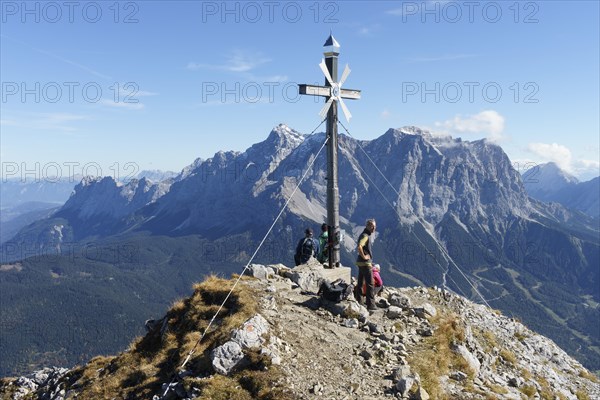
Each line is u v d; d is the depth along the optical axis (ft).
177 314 70.33
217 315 65.62
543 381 76.74
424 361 58.29
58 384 73.36
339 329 64.39
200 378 51.49
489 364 71.36
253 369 51.67
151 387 55.77
